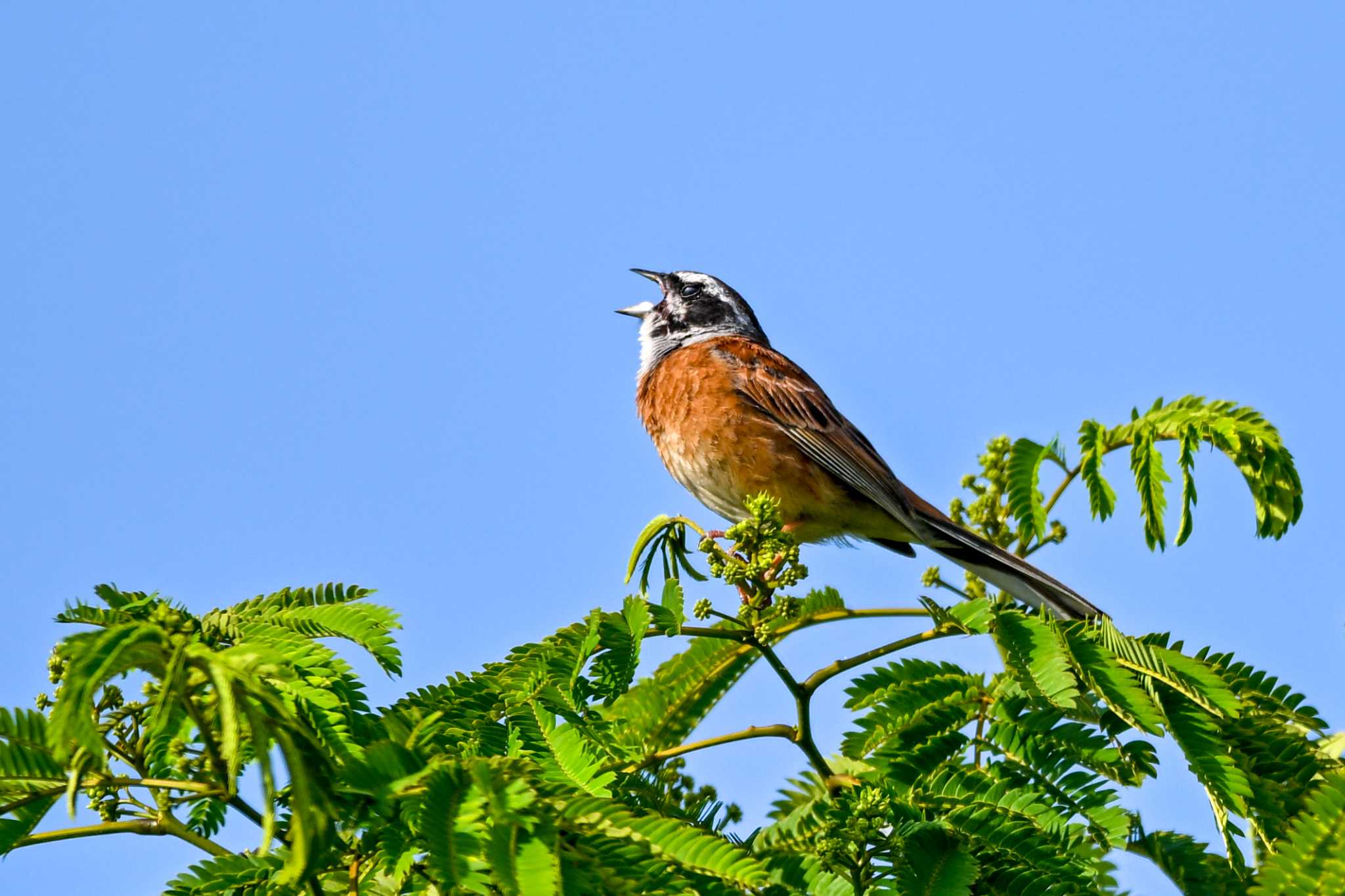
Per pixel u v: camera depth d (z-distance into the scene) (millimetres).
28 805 5879
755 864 5117
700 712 9125
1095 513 9844
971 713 7672
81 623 6535
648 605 7738
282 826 5941
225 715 4453
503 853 4969
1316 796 5605
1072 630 7570
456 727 6723
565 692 7059
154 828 6242
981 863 6738
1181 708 7219
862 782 7363
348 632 6992
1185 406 9617
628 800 7051
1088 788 7074
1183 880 6992
